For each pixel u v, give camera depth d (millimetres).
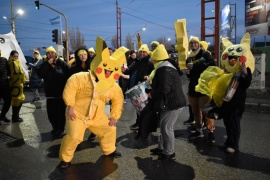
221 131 5711
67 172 3896
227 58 4367
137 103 4328
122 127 6223
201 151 4594
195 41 5184
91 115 4031
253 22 13562
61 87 5414
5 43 11070
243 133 5543
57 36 18219
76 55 5039
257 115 7133
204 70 4922
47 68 5375
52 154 4613
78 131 3930
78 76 3912
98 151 4699
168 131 4125
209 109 4641
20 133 5859
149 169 3941
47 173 3883
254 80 9875
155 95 3902
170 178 3652
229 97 4258
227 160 4203
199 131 5266
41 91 12992
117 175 3771
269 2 12508
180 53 4539
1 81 6473
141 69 5773
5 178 3752
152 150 4562
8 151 4785
